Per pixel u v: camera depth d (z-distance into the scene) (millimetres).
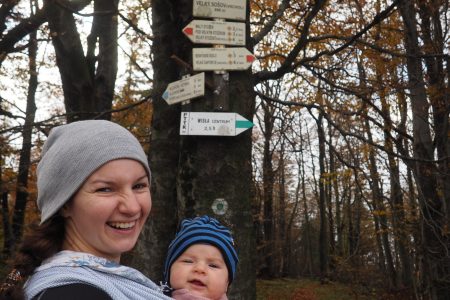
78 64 6922
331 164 14680
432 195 8016
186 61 3732
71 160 1415
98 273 1368
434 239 7766
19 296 1262
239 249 3205
